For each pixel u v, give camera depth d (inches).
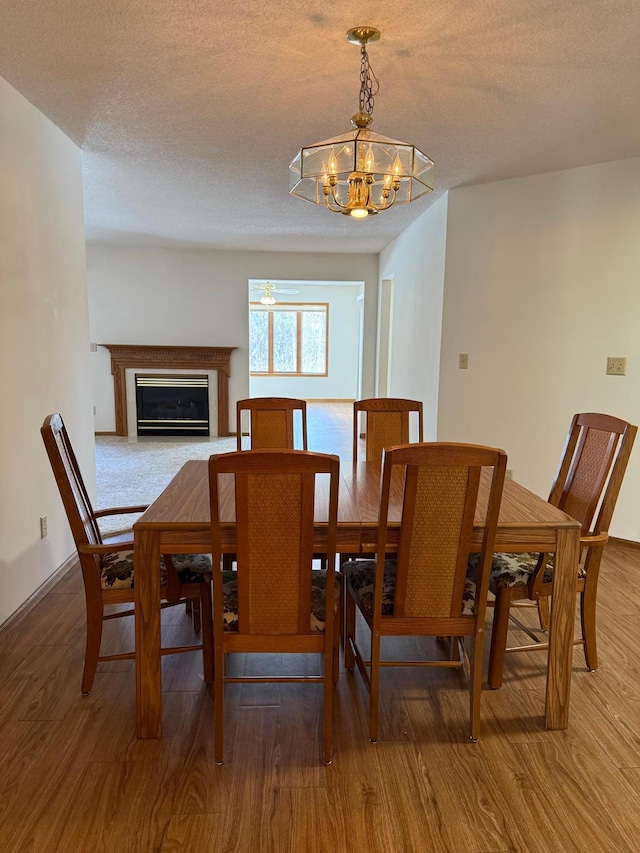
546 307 144.1
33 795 61.9
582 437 91.1
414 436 199.6
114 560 80.4
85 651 84.3
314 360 441.1
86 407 135.6
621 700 80.0
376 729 70.9
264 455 58.4
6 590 97.2
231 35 78.8
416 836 57.6
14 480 99.7
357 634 99.1
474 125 110.5
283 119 110.0
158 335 275.3
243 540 62.3
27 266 104.0
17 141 99.0
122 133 118.5
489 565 67.9
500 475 63.6
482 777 65.7
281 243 245.4
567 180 137.1
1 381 95.0
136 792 62.6
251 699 79.9
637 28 75.6
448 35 77.9
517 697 81.1
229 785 63.8
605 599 110.4
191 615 101.8
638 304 131.0
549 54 82.9
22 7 71.9
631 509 136.3
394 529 69.7
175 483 88.4
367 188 85.6
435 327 169.3
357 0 69.7
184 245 255.1
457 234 155.3
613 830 58.6
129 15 73.8
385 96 98.1
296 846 56.3
